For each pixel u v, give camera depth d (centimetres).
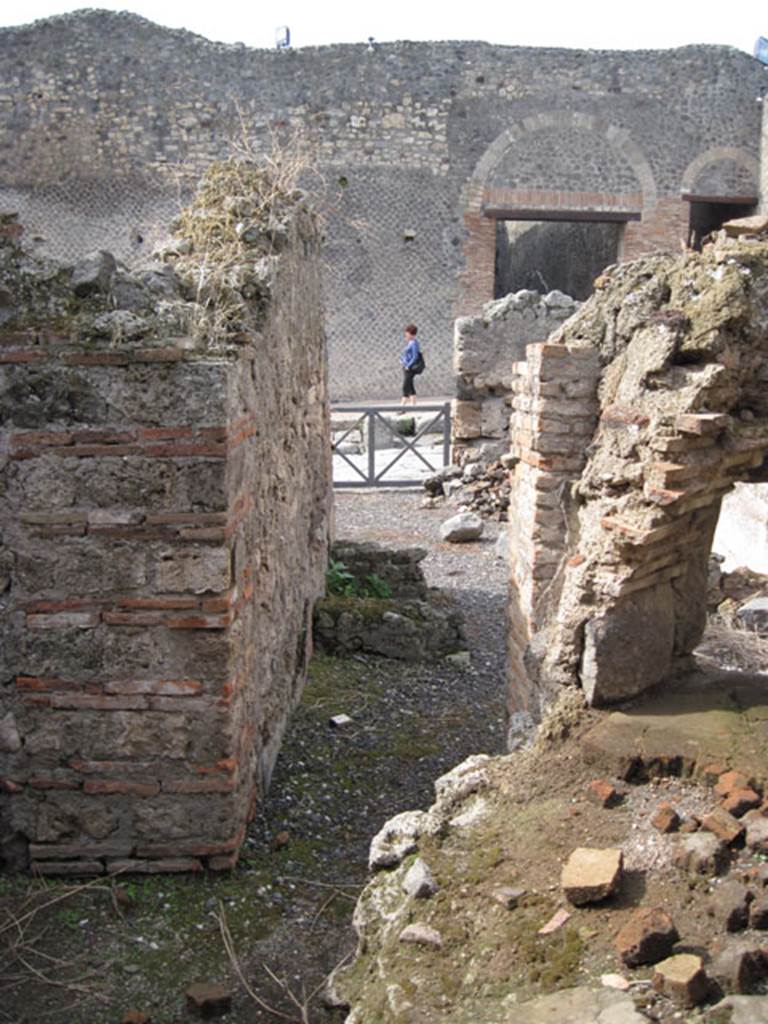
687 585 435
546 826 351
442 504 1327
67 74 2033
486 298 2188
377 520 1264
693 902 303
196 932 398
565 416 499
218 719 419
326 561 848
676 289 434
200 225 561
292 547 634
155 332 409
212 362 404
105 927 399
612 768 368
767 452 422
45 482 407
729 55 2169
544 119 2142
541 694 449
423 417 1739
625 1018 260
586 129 2158
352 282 2144
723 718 392
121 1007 355
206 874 432
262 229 564
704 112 2181
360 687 697
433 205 2144
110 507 408
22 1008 354
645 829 337
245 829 462
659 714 400
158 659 416
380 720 641
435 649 761
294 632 643
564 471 503
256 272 523
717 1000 267
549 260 2522
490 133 2134
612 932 296
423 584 889
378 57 2081
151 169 2064
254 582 485
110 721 420
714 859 313
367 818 509
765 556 805
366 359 2169
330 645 756
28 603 413
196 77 2045
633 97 2158
